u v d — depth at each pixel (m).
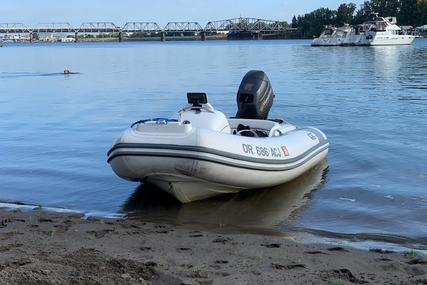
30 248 5.36
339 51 73.50
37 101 21.70
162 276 4.25
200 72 36.22
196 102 8.95
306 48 88.19
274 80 30.05
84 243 5.76
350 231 6.93
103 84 28.53
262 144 8.63
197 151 7.64
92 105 20.12
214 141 7.83
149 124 7.91
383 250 5.97
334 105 19.25
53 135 13.96
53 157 11.38
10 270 3.96
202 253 5.48
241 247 5.82
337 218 7.48
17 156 11.51
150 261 4.91
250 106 10.21
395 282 4.57
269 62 48.03
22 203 8.27
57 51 91.75
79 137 13.64
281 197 8.52
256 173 8.36
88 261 4.48
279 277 4.55
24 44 170.88
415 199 8.23
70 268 4.22
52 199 8.52
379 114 16.80
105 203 8.31
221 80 29.77
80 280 3.91
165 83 28.41
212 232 6.84
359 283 4.50
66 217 7.26
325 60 50.94
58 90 25.94
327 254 5.61
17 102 21.47
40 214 7.48
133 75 34.50
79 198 8.56
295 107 18.86
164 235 6.32
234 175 8.11
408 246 6.33
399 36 89.25
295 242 6.21
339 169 10.12
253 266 4.94
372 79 30.00
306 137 9.98
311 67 40.88
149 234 6.36
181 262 5.00
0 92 25.47
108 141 13.07
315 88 25.39
